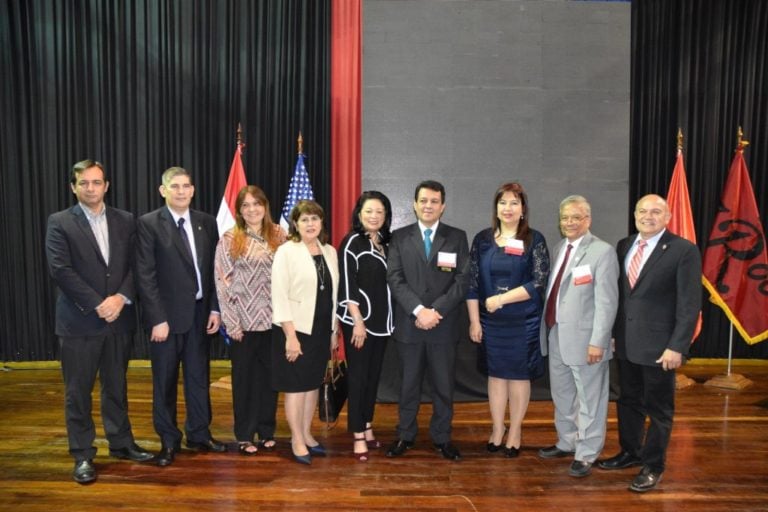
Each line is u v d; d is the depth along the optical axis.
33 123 5.67
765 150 5.90
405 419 3.38
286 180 5.90
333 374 3.60
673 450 3.52
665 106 5.93
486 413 4.29
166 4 5.75
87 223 3.04
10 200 5.68
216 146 5.86
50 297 5.76
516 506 2.76
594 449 3.13
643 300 2.92
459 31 5.85
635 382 3.13
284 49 5.83
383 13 5.84
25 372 5.51
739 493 2.92
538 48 5.87
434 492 2.91
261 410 3.50
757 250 5.05
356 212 3.35
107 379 3.20
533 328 3.29
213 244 3.40
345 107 5.86
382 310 3.28
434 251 3.26
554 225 5.91
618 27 5.88
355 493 2.89
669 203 5.21
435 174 5.88
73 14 5.67
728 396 4.75
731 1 5.83
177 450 3.40
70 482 3.00
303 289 3.15
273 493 2.89
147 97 5.80
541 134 5.89
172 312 3.20
